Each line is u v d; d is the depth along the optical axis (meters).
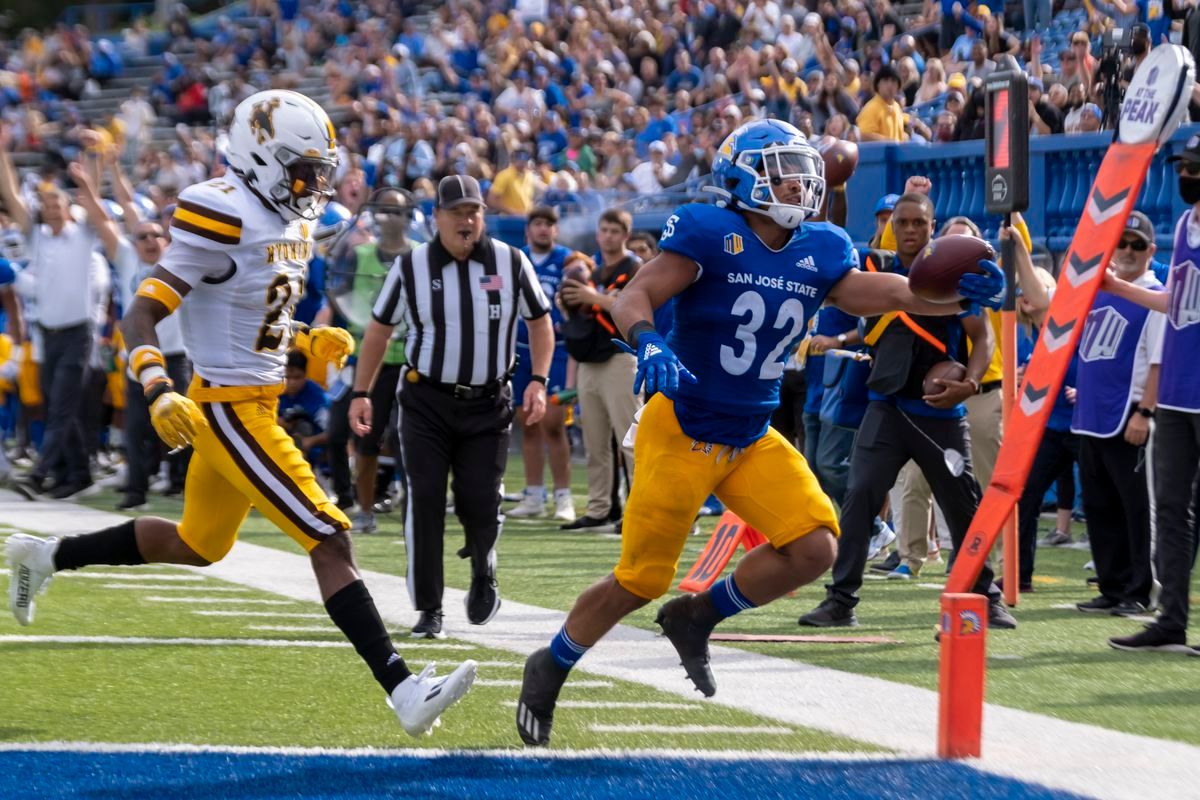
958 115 55.12
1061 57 54.62
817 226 17.77
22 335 52.19
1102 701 20.28
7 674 20.80
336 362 20.33
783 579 17.72
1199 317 23.89
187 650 22.80
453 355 24.42
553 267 45.41
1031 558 31.06
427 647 23.80
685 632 18.45
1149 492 27.77
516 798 15.40
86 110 108.25
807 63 68.06
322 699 19.73
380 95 86.06
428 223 55.47
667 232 17.17
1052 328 19.34
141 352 16.97
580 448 64.56
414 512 24.61
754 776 16.23
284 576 31.06
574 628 17.44
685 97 69.50
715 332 17.19
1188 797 15.58
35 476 46.03
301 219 18.61
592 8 82.31
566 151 72.06
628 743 17.67
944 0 63.72
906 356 25.84
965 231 28.59
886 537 33.53
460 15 90.81
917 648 24.25
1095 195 21.33
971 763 16.80
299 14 104.88
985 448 31.52
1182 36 52.41
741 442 17.48
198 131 89.06
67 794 15.32
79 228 45.09
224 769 16.31
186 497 19.89
